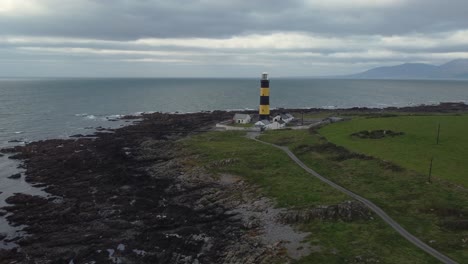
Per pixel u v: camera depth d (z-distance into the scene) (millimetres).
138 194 71250
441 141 87938
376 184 65125
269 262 44094
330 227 51531
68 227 58281
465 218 51031
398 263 41781
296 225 53469
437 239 46625
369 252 44281
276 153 88000
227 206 63562
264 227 54031
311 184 67500
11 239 55188
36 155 101438
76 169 87812
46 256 50188
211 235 53938
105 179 79625
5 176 84750
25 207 65938
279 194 64062
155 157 95812
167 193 71625
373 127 106000
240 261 45781
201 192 70188
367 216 53688
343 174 71375
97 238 54562
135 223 58969
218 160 84125
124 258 49219
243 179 73312
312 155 84562
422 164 71438
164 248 51469
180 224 58281
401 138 92062
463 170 67625
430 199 56969
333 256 44219
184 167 83938
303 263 43125
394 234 48312
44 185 78375
